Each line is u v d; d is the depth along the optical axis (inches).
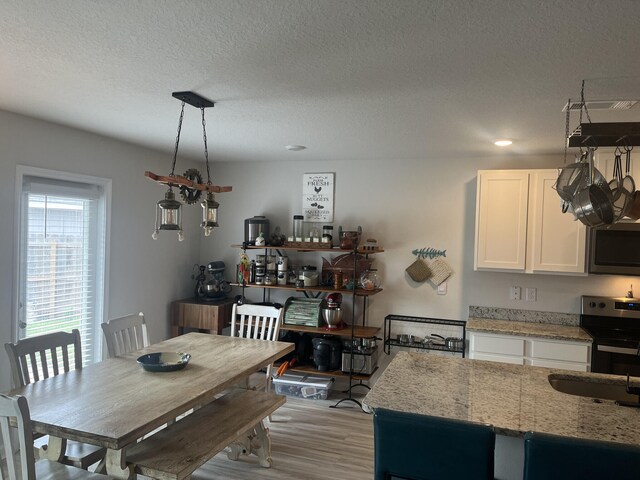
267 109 114.3
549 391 86.9
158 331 186.1
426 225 179.6
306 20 66.9
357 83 93.4
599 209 80.3
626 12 61.5
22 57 83.4
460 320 175.0
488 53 76.5
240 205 206.7
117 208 163.3
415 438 61.7
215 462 124.1
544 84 90.4
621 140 81.6
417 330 179.2
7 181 125.9
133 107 116.8
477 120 119.0
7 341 127.4
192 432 97.8
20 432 70.2
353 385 179.5
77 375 102.0
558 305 164.1
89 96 107.8
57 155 139.3
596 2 59.0
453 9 62.2
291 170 198.2
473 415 74.0
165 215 103.7
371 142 151.6
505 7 61.1
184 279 202.1
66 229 147.3
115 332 124.6
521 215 155.4
